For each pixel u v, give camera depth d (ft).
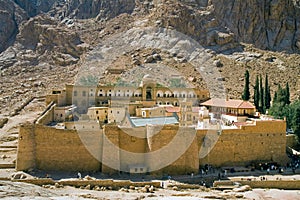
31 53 635.25
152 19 631.15
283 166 261.03
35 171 214.28
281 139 266.57
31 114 354.54
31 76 564.30
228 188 215.92
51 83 508.53
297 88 499.51
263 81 508.94
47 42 638.53
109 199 168.35
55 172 219.00
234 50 588.91
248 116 308.40
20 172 209.36
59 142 222.89
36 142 219.61
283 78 524.52
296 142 291.99
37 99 415.64
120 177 221.87
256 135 262.06
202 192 203.41
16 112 367.45
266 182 225.76
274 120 267.39
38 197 117.19
